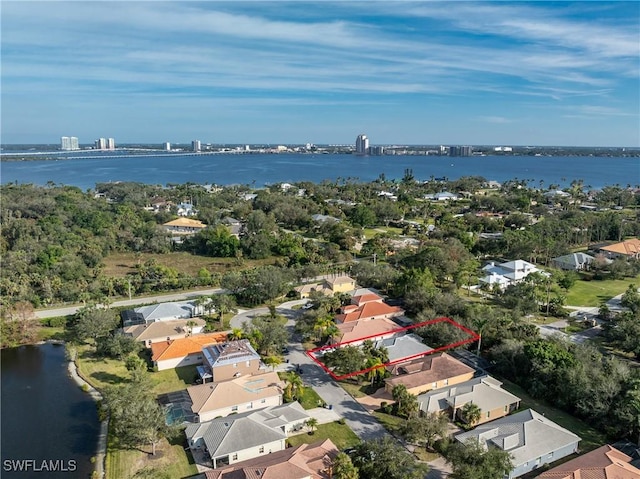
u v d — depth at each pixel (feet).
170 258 479.00
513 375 234.79
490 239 510.99
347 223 620.90
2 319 288.30
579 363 213.46
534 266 411.95
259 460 164.55
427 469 156.66
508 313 298.35
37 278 349.82
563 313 318.45
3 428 200.44
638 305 306.96
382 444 164.14
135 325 292.20
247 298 353.10
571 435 179.73
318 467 160.15
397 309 315.58
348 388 229.66
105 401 200.44
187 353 254.68
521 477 166.09
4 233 500.33
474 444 161.79
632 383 192.85
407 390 211.00
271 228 570.05
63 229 514.68
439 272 379.35
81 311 291.99
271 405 214.48
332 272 420.36
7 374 247.91
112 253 492.13
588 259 441.27
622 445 180.24
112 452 182.29
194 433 183.73
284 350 271.28
